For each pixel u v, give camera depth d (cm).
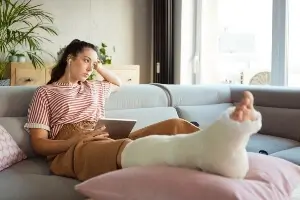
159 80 470
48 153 186
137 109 259
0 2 381
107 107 241
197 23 462
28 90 217
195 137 127
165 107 278
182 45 458
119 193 120
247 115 116
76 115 202
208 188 111
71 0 454
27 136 201
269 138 275
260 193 115
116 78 240
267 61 383
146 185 118
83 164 168
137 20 496
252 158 143
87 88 214
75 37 459
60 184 162
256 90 311
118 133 202
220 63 439
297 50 347
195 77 466
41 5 436
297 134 277
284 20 353
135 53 497
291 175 138
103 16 474
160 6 467
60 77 211
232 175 121
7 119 203
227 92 326
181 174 119
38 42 436
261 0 387
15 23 421
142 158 138
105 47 453
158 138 141
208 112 299
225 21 431
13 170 177
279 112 291
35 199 150
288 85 356
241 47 413
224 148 119
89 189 123
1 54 408
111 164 158
